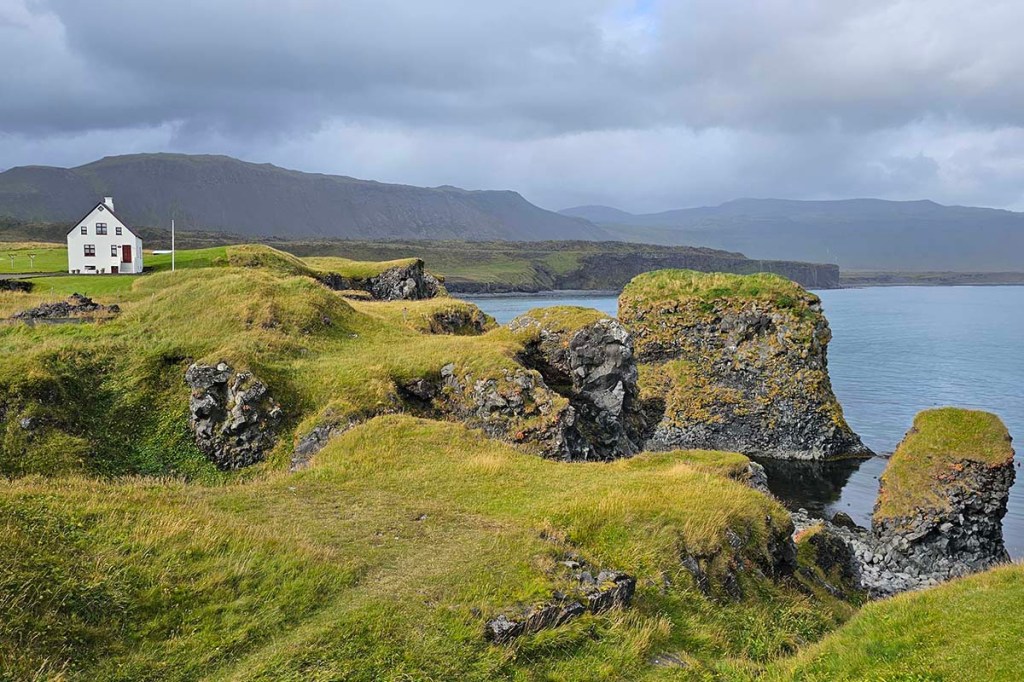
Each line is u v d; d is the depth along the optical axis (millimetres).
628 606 16219
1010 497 46500
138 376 33469
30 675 10602
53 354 33000
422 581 15070
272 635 12906
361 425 28391
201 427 31016
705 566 18891
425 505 20547
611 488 21984
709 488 22562
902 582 34656
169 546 14688
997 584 16719
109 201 65938
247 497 20312
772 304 61562
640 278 70188
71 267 65812
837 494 49281
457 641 13250
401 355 37688
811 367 60031
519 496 21766
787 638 17828
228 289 43469
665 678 14148
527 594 15016
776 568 22000
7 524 13570
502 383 33594
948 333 150625
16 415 28781
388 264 77000
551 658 13867
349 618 13312
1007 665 12695
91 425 30562
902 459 38812
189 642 12305
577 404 40188
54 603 12039
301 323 41156
